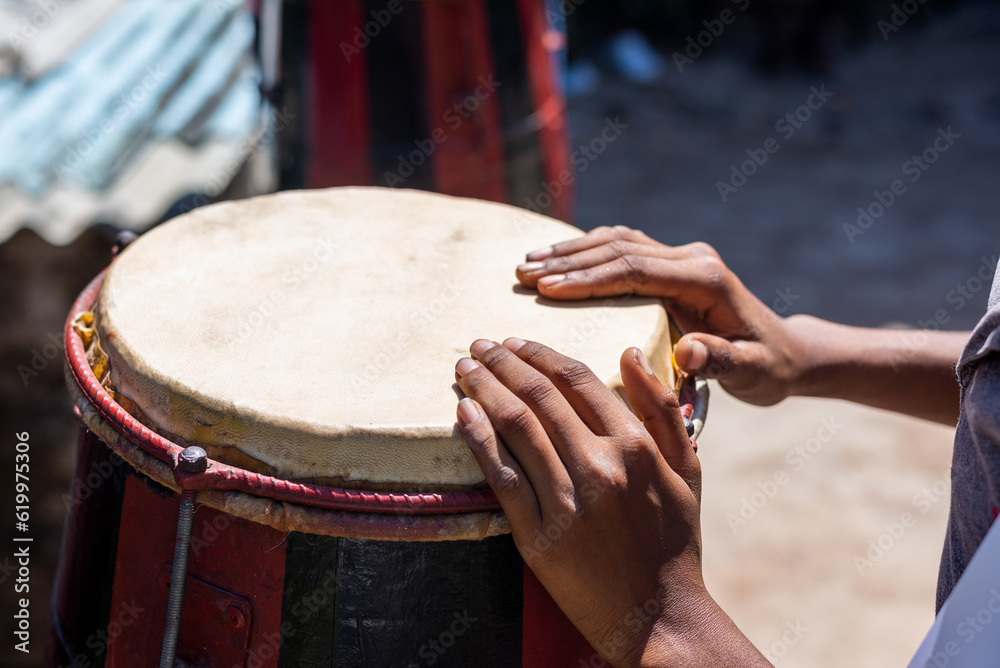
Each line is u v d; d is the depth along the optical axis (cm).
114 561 99
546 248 120
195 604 92
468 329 107
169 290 110
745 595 290
